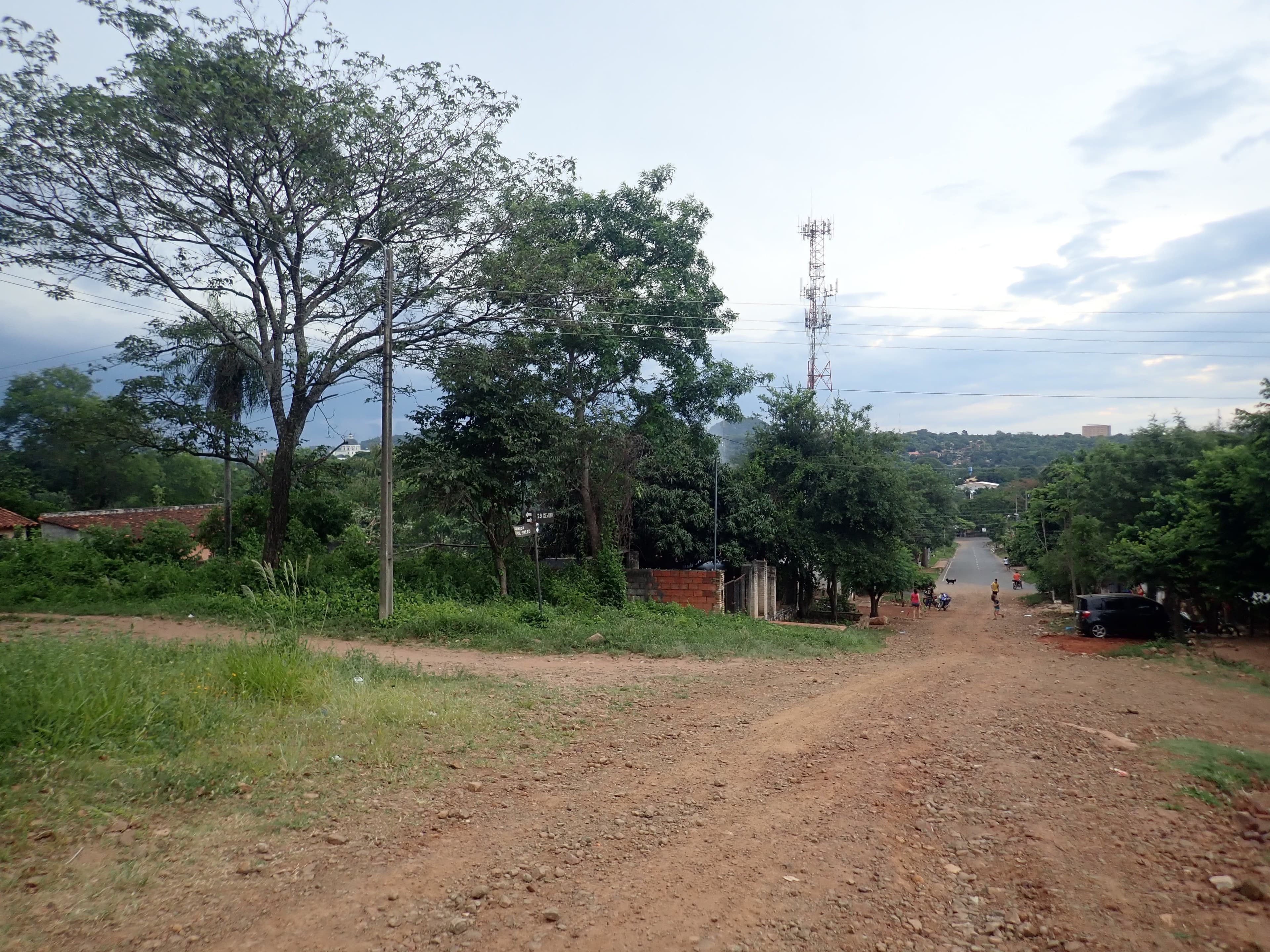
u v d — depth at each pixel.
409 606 17.45
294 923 4.16
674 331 23.72
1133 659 18.97
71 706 6.54
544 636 16.52
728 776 7.18
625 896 4.67
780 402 33.28
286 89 17.22
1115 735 9.35
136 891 4.35
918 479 48.28
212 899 4.34
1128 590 39.03
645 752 7.96
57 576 19.89
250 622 16.02
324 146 17.77
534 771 7.09
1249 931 4.34
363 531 28.75
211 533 26.50
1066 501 37.38
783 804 6.43
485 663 13.77
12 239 17.09
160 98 16.73
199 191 18.02
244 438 22.27
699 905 4.59
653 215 23.84
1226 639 22.72
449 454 19.70
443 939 4.08
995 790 6.87
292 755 6.70
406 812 5.85
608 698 10.80
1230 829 6.04
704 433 27.12
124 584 20.08
